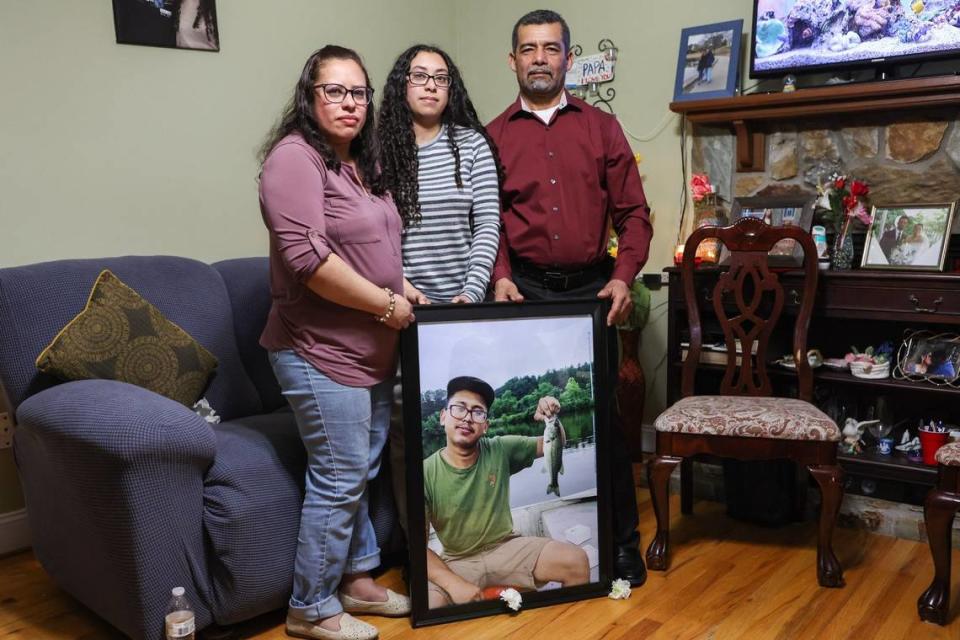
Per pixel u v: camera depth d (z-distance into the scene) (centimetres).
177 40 286
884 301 268
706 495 309
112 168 275
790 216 302
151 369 230
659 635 208
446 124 228
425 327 214
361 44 353
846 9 288
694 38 326
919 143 289
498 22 388
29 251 258
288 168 186
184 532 196
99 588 205
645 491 319
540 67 243
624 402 342
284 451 216
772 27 303
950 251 280
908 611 219
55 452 197
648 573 245
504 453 222
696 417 242
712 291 300
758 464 278
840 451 284
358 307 192
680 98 328
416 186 221
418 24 380
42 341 223
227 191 308
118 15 271
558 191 245
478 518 220
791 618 216
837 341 316
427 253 225
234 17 304
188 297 256
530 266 250
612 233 333
